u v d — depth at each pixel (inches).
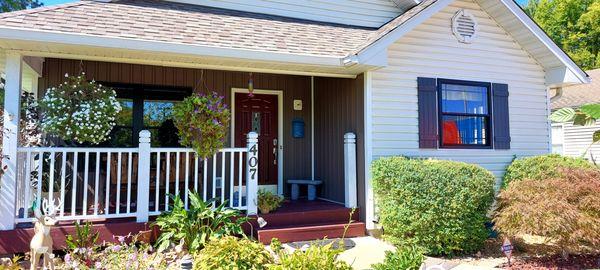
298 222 237.3
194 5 277.3
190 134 215.6
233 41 223.1
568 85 307.9
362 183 249.9
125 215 200.1
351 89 267.0
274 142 315.3
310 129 323.9
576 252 209.8
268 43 232.7
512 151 290.8
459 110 276.4
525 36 289.4
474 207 208.5
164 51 199.0
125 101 271.7
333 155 288.8
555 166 247.8
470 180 209.2
